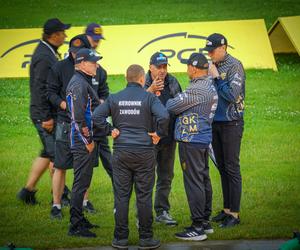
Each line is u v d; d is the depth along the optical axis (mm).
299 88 42500
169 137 22812
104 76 24922
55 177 23703
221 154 23141
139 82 20984
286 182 27812
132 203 25531
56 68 23453
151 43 45312
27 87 42812
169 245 21297
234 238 21859
